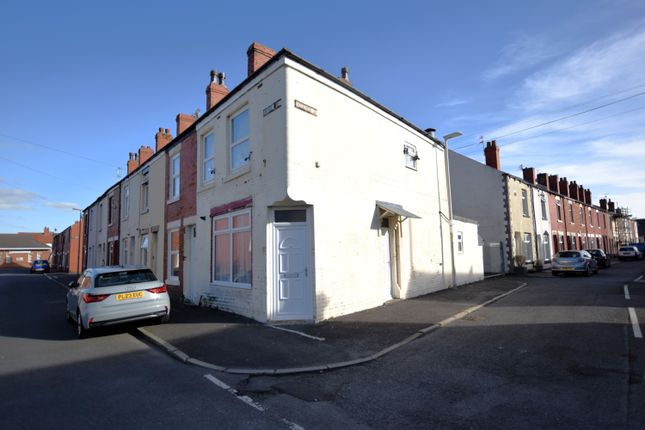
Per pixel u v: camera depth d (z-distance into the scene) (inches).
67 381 220.8
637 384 192.9
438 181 617.0
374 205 450.3
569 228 1389.0
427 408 174.2
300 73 368.2
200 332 327.9
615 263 1427.2
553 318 351.9
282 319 356.5
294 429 156.9
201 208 487.5
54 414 174.7
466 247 700.7
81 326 334.6
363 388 201.6
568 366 222.8
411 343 285.7
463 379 208.8
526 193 1078.4
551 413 164.2
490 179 961.5
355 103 433.4
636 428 148.3
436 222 595.8
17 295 736.3
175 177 596.7
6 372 239.1
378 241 451.2
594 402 173.5
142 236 715.4
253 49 424.8
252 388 205.9
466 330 320.2
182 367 246.4
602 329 304.8
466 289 593.9
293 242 365.4
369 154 450.0
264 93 380.2
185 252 532.4
